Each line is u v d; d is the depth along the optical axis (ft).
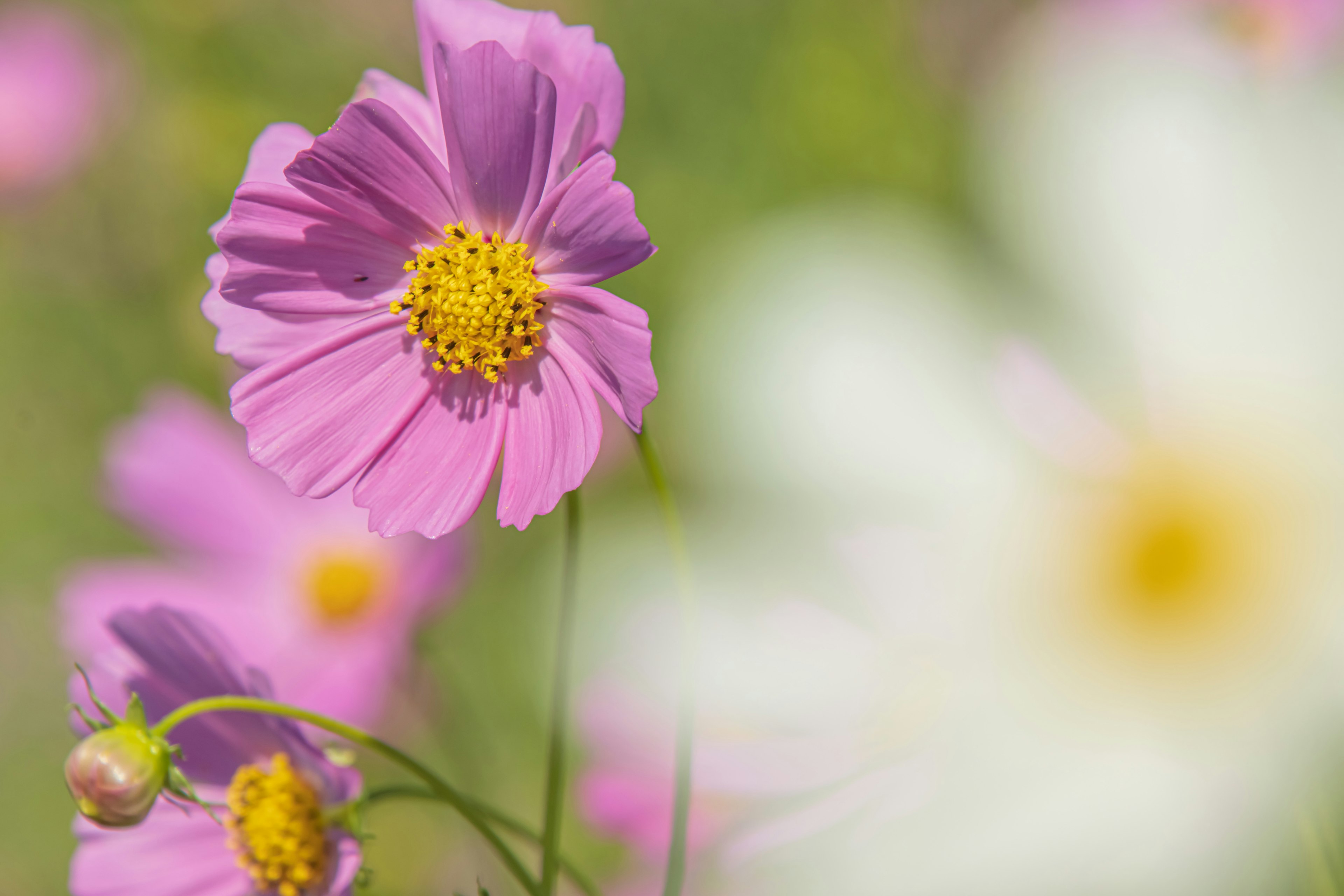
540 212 1.90
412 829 2.71
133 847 1.97
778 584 1.81
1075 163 1.75
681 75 3.55
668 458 2.93
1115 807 1.72
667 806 2.07
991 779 1.73
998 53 3.08
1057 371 1.74
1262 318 1.73
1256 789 1.71
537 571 3.06
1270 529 1.73
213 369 3.84
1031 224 1.75
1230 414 1.73
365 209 1.93
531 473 1.92
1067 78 1.76
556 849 1.90
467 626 3.08
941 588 1.75
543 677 2.97
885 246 1.76
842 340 1.75
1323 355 1.73
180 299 3.86
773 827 1.81
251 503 2.84
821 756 1.80
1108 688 1.73
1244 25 2.29
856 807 1.79
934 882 1.73
